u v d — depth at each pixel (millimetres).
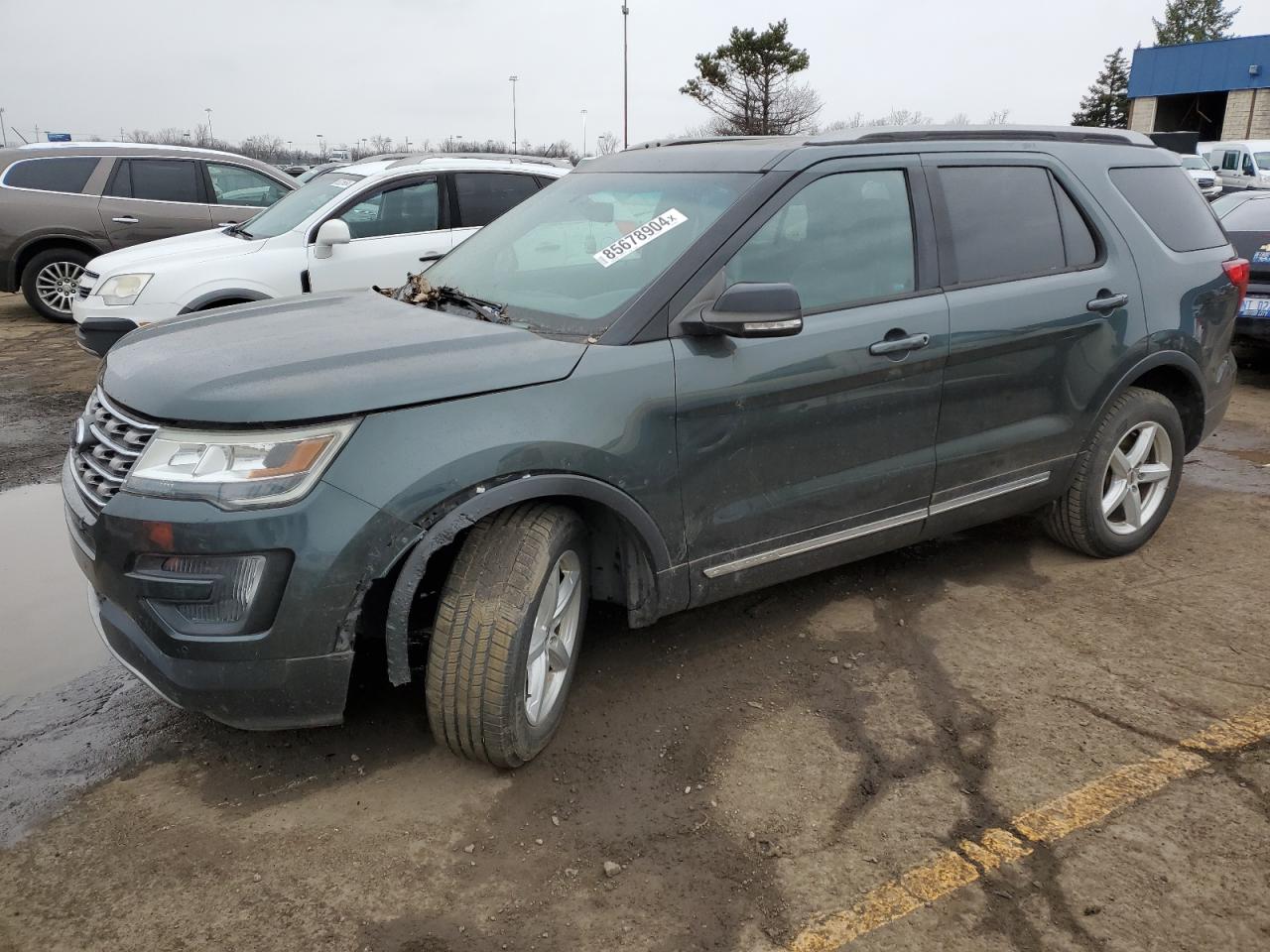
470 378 2688
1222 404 4738
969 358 3650
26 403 7711
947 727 3156
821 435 3357
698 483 3105
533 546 2740
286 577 2484
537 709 2908
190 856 2582
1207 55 38844
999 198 3861
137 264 7203
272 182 11914
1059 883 2463
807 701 3311
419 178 7871
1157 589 4184
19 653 3711
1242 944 2268
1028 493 4059
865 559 4500
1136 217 4270
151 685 2635
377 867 2541
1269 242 7852
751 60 36781
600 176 3943
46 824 2705
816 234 3371
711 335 3062
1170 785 2838
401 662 2621
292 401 2508
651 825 2695
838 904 2400
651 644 3711
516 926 2342
